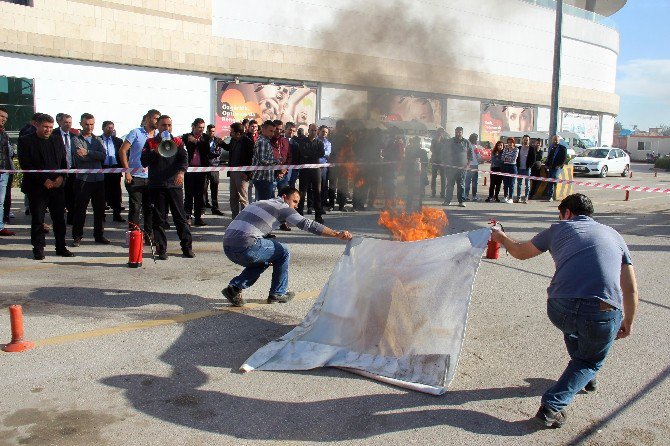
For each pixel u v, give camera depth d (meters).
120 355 4.54
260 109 27.69
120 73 23.08
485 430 3.60
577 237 3.71
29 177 7.31
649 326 5.57
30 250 8.09
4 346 4.59
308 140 10.95
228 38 25.98
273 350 4.59
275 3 27.22
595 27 46.41
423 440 3.46
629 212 14.27
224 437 3.44
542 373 4.44
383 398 3.97
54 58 21.23
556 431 3.61
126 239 8.57
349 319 4.64
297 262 7.85
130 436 3.41
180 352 4.64
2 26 19.69
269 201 5.61
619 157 28.39
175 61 24.38
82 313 5.46
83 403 3.78
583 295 3.55
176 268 7.28
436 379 4.11
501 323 5.54
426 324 4.31
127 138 8.18
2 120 8.95
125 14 22.72
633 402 4.01
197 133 10.27
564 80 43.81
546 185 16.27
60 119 8.05
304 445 3.38
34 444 3.29
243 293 6.25
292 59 28.11
